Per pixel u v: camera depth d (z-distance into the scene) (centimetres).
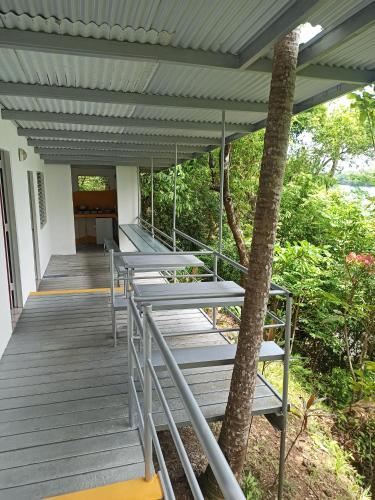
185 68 280
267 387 308
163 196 1228
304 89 339
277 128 217
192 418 90
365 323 573
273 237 229
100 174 1077
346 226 655
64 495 179
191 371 330
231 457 245
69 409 260
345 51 253
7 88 311
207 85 323
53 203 864
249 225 1202
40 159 746
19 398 272
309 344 695
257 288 232
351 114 1177
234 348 289
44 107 392
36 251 623
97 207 1123
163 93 347
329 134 1225
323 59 268
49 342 369
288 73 212
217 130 471
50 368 318
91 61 265
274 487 325
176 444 115
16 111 399
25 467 205
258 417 422
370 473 409
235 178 1169
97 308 469
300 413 436
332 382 559
